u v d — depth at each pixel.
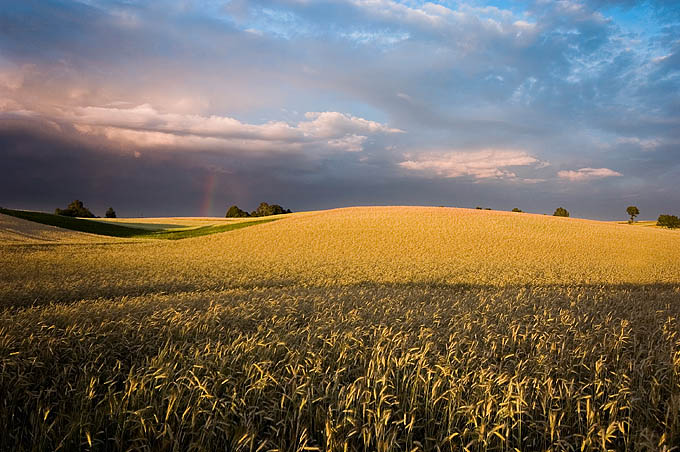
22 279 18.44
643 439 4.21
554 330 7.85
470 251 37.72
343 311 10.17
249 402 4.66
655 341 7.40
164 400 4.60
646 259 36.12
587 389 5.42
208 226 74.12
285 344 6.42
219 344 6.16
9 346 6.14
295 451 4.08
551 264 30.56
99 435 4.34
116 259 28.73
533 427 4.55
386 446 3.59
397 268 25.56
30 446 4.14
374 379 4.80
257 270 23.86
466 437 4.33
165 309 9.53
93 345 6.44
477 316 9.52
